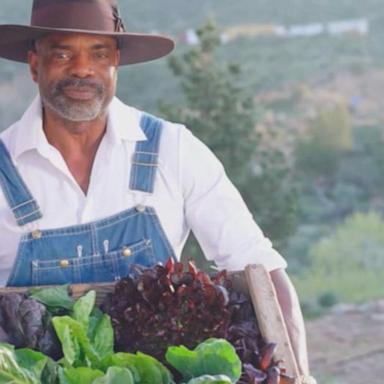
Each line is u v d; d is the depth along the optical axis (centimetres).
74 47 442
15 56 470
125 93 4297
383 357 1219
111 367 383
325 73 4522
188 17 5744
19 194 454
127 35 444
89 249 454
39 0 446
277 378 397
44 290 420
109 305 416
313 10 5688
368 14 5547
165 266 409
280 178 1323
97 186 456
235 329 406
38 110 458
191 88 1298
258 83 4350
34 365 389
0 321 411
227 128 1288
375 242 2158
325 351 1253
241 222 461
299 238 2441
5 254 457
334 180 3148
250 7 5784
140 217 458
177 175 461
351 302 1644
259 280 414
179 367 393
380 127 3550
